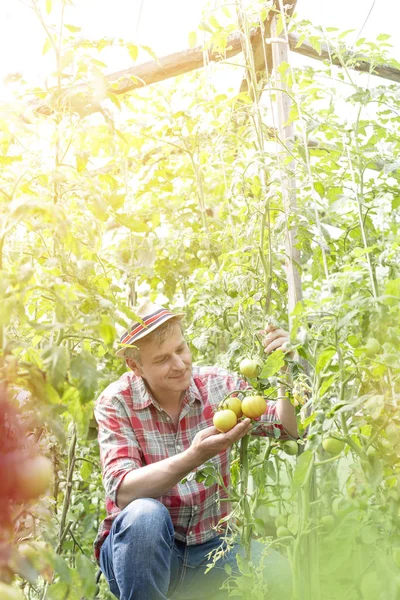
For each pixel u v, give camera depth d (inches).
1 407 40.3
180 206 152.1
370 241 108.4
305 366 89.4
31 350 55.2
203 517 93.7
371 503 77.3
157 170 150.1
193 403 96.4
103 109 70.3
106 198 70.4
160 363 89.7
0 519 41.0
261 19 106.7
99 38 72.5
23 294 54.5
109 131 73.9
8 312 52.3
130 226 69.7
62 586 52.1
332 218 108.6
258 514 109.8
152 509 83.3
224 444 80.3
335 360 77.6
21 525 55.2
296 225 97.0
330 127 100.7
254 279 102.3
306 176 102.2
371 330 70.0
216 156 142.3
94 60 73.2
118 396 95.3
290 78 103.2
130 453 90.7
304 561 77.9
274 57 109.1
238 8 110.4
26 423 52.1
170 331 89.7
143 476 84.7
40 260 70.8
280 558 89.5
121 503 87.4
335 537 75.9
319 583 77.9
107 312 60.2
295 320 72.9
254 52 130.7
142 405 95.0
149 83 135.2
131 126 136.3
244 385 98.3
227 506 96.0
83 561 53.8
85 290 60.3
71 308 55.9
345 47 104.3
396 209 113.7
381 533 73.4
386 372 70.0
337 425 72.2
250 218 111.1
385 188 102.7
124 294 147.7
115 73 131.3
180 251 143.8
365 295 90.7
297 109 102.3
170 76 135.6
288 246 96.4
